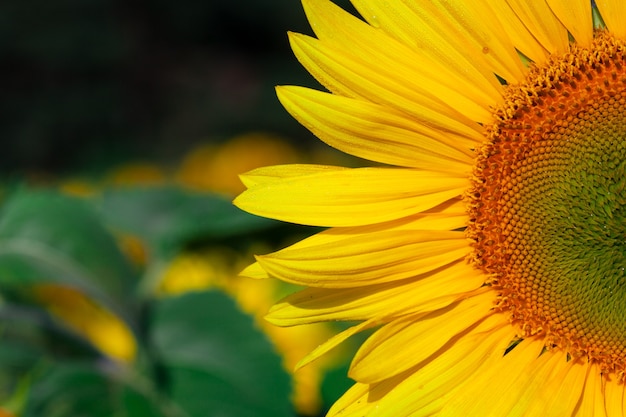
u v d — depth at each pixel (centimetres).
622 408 72
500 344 73
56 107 304
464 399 72
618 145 73
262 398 75
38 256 79
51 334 79
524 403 72
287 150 135
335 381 79
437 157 73
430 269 73
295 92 71
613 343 73
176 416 75
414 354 72
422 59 72
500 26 72
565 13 72
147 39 333
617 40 72
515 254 73
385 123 72
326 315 71
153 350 76
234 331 76
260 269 71
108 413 75
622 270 73
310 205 71
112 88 317
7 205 80
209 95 321
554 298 73
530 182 73
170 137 308
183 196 82
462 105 73
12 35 312
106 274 79
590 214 73
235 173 125
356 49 71
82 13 324
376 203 72
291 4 343
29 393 75
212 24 341
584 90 73
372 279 72
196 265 87
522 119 73
